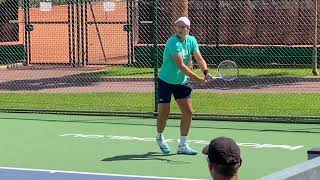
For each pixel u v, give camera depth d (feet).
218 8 186.50
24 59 195.31
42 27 212.43
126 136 83.35
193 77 66.39
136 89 135.74
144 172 63.10
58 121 95.91
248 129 87.40
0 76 168.96
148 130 87.66
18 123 94.58
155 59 97.66
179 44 66.33
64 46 209.97
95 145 77.51
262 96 121.49
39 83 151.12
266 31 185.68
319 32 180.45
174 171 63.46
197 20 186.60
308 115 98.89
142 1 185.06
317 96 121.49
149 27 187.93
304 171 32.68
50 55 211.20
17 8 211.41
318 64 179.11
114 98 120.78
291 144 77.10
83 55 184.34
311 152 40.06
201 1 186.80
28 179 60.80
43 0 216.95
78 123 94.07
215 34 184.65
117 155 71.51
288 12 184.34
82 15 184.44
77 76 163.43
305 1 182.19
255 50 181.37
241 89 132.77
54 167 65.87
